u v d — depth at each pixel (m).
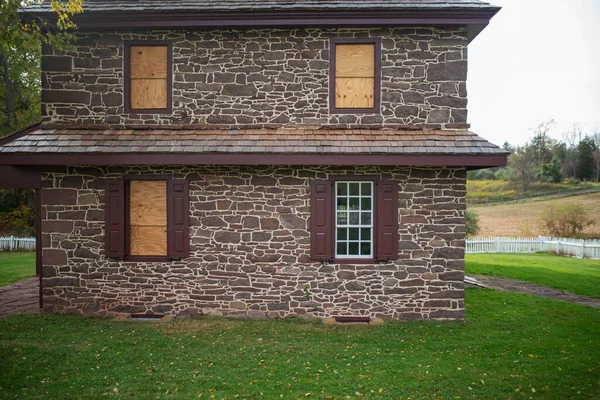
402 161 8.52
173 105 9.37
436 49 9.25
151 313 9.23
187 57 9.37
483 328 8.57
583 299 11.33
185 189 9.17
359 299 9.12
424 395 5.59
